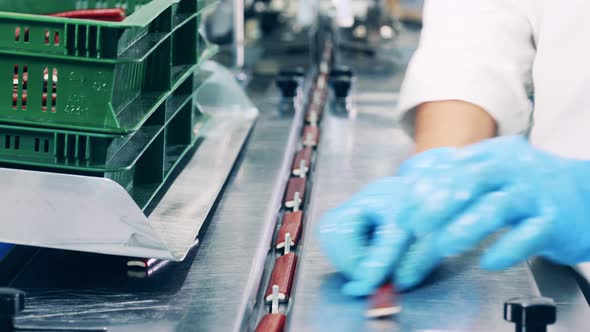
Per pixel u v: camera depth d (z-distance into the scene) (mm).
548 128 1238
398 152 1700
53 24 985
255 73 2549
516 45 1261
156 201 1192
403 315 945
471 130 1103
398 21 3432
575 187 852
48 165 1016
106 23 970
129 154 1064
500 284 1032
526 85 1303
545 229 822
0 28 1000
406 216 859
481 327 920
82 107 1008
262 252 1142
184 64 1391
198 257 1120
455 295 999
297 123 1888
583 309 1012
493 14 1262
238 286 1030
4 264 1130
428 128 1115
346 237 921
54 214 987
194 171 1354
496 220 812
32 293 1012
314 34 2875
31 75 1007
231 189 1408
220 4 2375
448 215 812
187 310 969
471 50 1210
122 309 971
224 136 1604
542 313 829
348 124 1962
